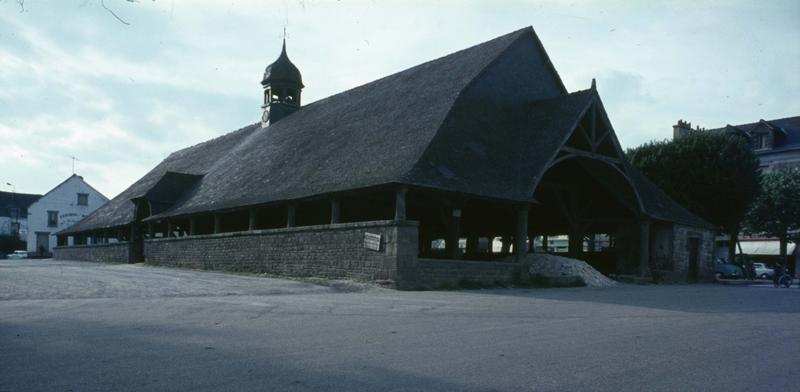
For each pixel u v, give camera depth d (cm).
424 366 591
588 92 2330
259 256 2356
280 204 2298
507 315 1059
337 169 2212
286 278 2027
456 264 1873
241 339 748
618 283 2356
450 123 2116
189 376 539
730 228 3866
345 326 880
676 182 3781
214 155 3956
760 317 1110
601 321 989
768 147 4947
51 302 1178
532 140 2269
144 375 542
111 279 1858
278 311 1070
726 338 812
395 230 1745
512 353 667
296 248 2155
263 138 3547
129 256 3447
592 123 2359
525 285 2016
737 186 3706
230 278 2006
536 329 873
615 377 553
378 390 493
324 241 2023
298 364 594
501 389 504
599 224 2927
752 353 697
